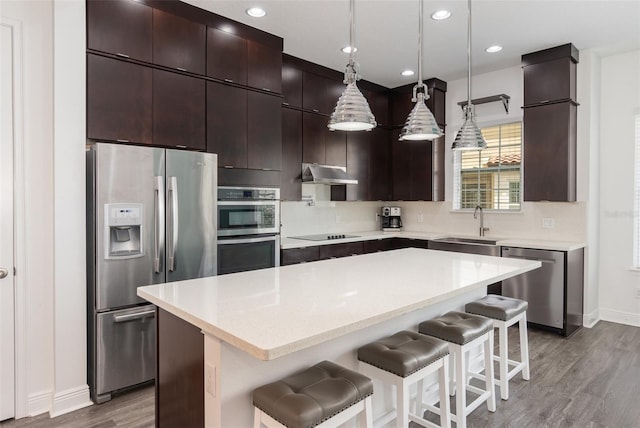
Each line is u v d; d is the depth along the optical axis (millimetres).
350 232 5617
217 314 1588
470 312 2744
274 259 3844
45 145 2570
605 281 4441
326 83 4762
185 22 3217
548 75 4184
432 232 5578
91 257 2688
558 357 3416
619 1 3137
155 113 3037
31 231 2529
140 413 2539
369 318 1562
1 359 2455
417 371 1844
